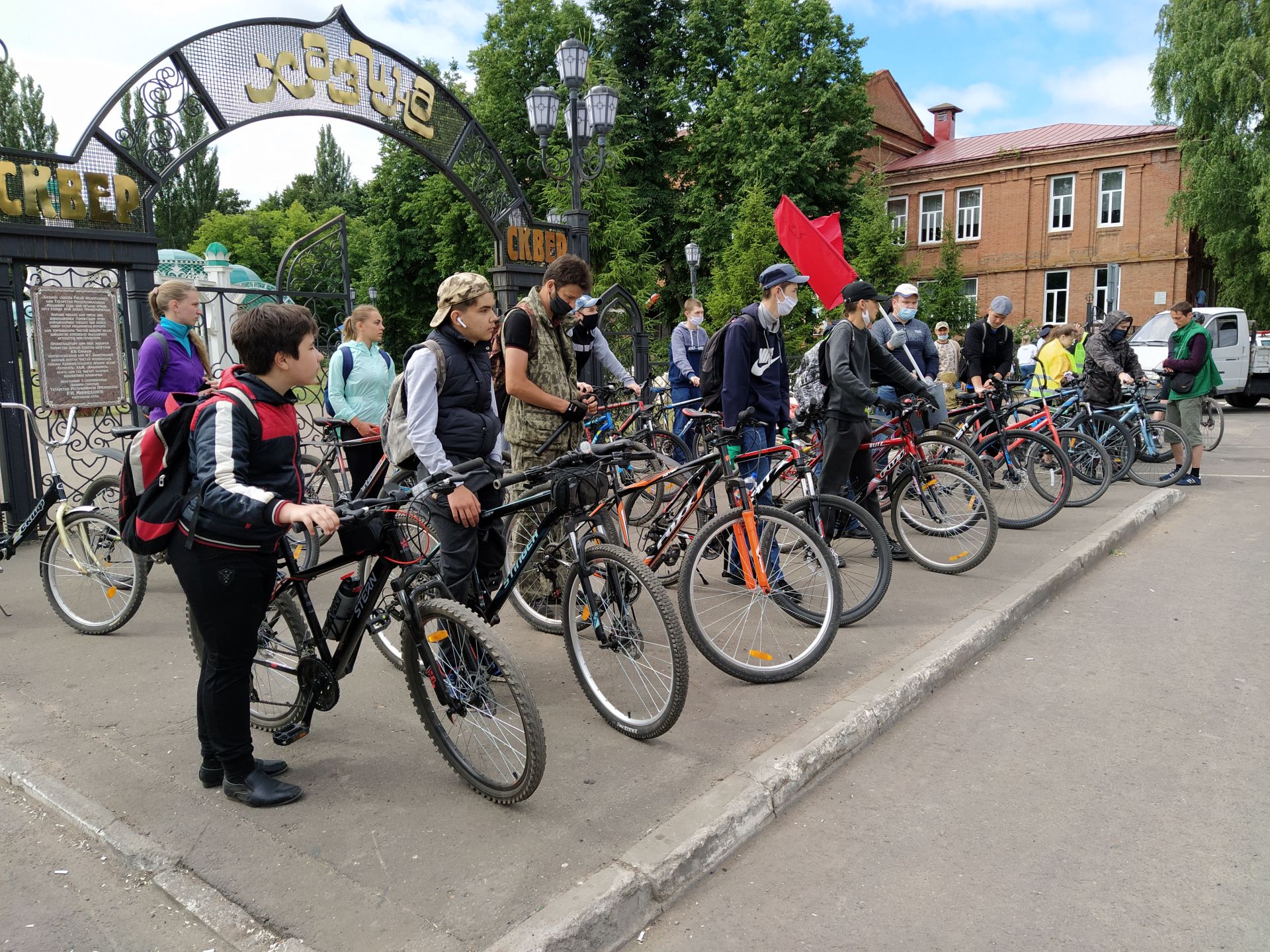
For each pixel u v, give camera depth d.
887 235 24.11
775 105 24.73
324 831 2.78
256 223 47.16
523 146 26.70
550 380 4.36
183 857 2.65
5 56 6.01
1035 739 3.54
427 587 3.06
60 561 4.82
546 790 3.02
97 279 7.25
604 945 2.36
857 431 5.29
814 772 3.21
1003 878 2.62
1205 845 2.76
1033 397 9.10
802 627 4.61
